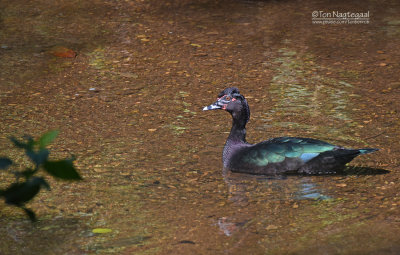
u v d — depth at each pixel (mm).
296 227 9070
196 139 12797
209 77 16625
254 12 23031
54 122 13625
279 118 13898
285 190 10484
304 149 11141
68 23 21328
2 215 9570
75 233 8938
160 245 8547
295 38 20031
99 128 13297
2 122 13594
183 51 18734
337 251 8281
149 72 17016
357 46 19234
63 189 10477
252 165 11258
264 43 19531
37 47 18906
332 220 9281
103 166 11406
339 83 16125
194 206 9859
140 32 20500
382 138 12680
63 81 16328
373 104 14641
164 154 12016
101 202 10008
